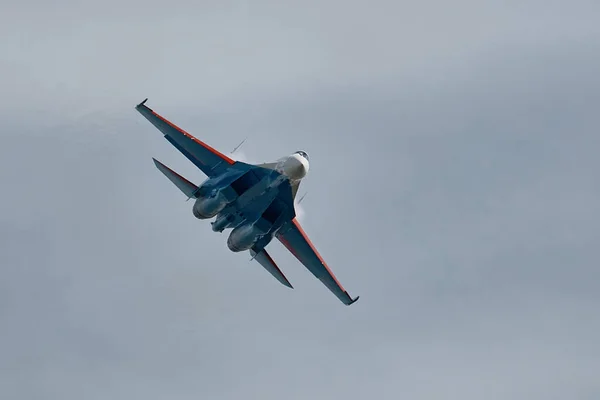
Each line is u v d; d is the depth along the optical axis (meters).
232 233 154.38
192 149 155.38
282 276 160.75
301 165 147.75
